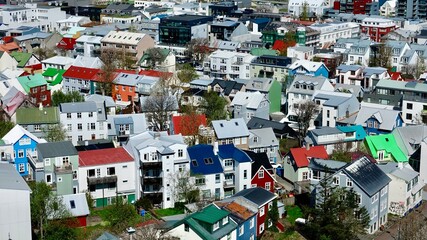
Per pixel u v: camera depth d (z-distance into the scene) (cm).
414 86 16500
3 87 16925
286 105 17688
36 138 12212
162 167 11238
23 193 9206
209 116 16050
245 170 11694
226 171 11712
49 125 13838
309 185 11825
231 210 9812
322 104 15925
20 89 17162
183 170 11394
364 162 11312
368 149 13350
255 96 16488
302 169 12494
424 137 13725
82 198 10538
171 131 14425
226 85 17825
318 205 10388
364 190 10588
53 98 16650
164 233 9244
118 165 11406
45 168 11081
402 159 13225
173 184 11319
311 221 10219
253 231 10025
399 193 11519
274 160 13850
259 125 15325
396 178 11488
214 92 17212
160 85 17625
